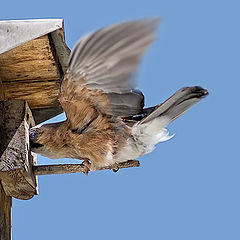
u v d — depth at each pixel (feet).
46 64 40.37
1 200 38.50
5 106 37.01
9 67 40.50
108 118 35.55
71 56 29.81
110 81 30.89
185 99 34.27
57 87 42.11
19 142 36.55
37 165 38.91
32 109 43.68
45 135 37.24
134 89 32.81
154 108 36.19
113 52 28.35
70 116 35.70
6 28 33.99
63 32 38.75
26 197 39.11
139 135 35.73
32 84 41.86
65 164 38.24
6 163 36.35
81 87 33.30
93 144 35.99
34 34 36.19
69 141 36.58
